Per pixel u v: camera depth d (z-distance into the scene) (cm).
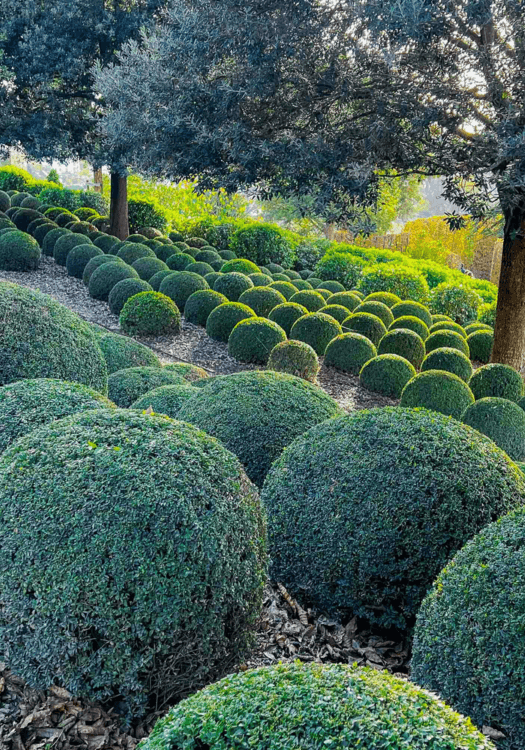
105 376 588
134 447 315
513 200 972
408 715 198
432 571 379
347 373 1236
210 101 1082
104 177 3266
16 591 286
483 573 289
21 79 1691
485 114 1030
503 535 303
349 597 396
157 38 1123
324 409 535
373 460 398
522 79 924
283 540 417
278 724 195
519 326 1170
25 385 424
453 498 380
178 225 2569
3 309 521
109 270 1520
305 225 4100
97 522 283
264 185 1170
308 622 401
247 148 1051
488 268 3444
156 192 2808
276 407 521
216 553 295
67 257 1706
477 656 275
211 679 307
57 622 280
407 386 1005
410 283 1862
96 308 1459
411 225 3575
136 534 282
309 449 428
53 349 536
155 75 1066
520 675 261
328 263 2188
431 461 391
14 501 298
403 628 390
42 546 283
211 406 527
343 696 204
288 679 214
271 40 1005
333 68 1015
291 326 1355
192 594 288
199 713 203
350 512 391
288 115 1116
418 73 1048
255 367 1211
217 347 1298
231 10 991
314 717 195
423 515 378
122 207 2112
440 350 1177
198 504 300
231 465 330
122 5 1705
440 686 288
